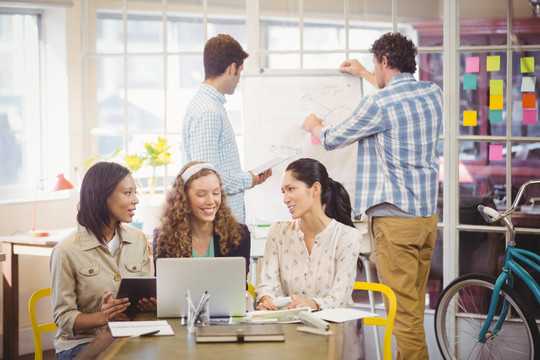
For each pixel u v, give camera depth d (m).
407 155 3.56
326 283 3.01
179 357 2.09
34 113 4.87
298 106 4.07
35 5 4.64
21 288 4.58
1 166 4.74
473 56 4.15
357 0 4.25
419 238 3.60
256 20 4.38
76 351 2.77
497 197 4.16
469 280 3.88
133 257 2.98
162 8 4.75
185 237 2.98
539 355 3.65
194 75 4.75
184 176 2.99
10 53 4.77
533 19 4.05
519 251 3.71
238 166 3.79
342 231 3.02
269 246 3.12
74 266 2.84
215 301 2.52
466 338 4.21
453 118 4.18
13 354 4.33
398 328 3.62
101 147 4.96
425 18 4.20
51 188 4.86
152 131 4.81
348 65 4.04
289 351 2.16
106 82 4.89
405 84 3.59
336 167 4.04
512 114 4.12
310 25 4.32
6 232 4.54
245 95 4.11
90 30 4.88
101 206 2.86
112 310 2.56
